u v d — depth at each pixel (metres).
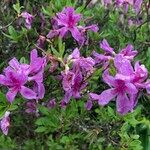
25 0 0.34
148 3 0.39
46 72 0.26
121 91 0.24
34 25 0.32
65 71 0.24
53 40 0.28
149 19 0.36
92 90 0.29
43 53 0.26
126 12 0.37
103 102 0.24
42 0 0.33
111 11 0.37
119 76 0.23
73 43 0.31
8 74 0.24
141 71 0.24
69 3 0.31
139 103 0.33
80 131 0.28
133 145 0.27
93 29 0.30
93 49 0.32
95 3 0.38
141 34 0.35
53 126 0.27
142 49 0.34
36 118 0.29
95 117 0.30
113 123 0.28
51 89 0.28
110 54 0.28
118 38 0.35
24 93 0.24
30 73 0.25
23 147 0.30
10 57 0.31
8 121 0.26
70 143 0.29
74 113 0.27
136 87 0.24
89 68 0.25
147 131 0.34
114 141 0.28
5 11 0.34
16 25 0.32
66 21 0.28
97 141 0.27
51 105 0.28
